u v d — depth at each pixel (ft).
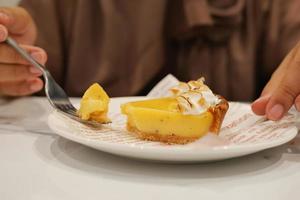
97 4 2.72
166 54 2.77
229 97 2.74
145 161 1.22
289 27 2.76
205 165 1.21
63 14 2.81
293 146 1.38
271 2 2.78
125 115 1.47
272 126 1.39
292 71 1.36
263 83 2.90
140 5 2.69
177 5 2.72
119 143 1.17
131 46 2.72
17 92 1.98
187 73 2.78
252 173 1.18
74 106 1.57
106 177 1.14
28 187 1.08
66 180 1.12
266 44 2.80
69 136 1.23
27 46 1.78
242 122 1.46
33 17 2.72
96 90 1.43
